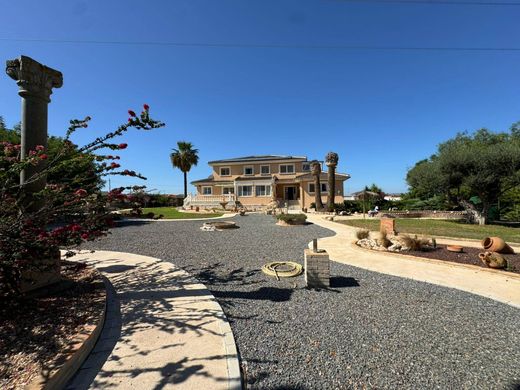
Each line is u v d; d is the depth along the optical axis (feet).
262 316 13.12
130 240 35.29
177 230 46.01
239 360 9.51
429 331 11.80
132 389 7.65
